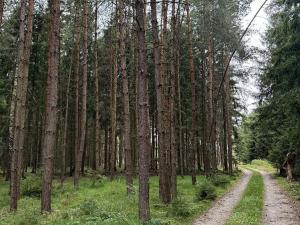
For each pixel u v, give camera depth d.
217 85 39.75
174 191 18.52
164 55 20.16
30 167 47.25
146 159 11.09
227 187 27.31
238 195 22.56
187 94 39.97
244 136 70.81
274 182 33.44
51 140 15.33
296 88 18.61
